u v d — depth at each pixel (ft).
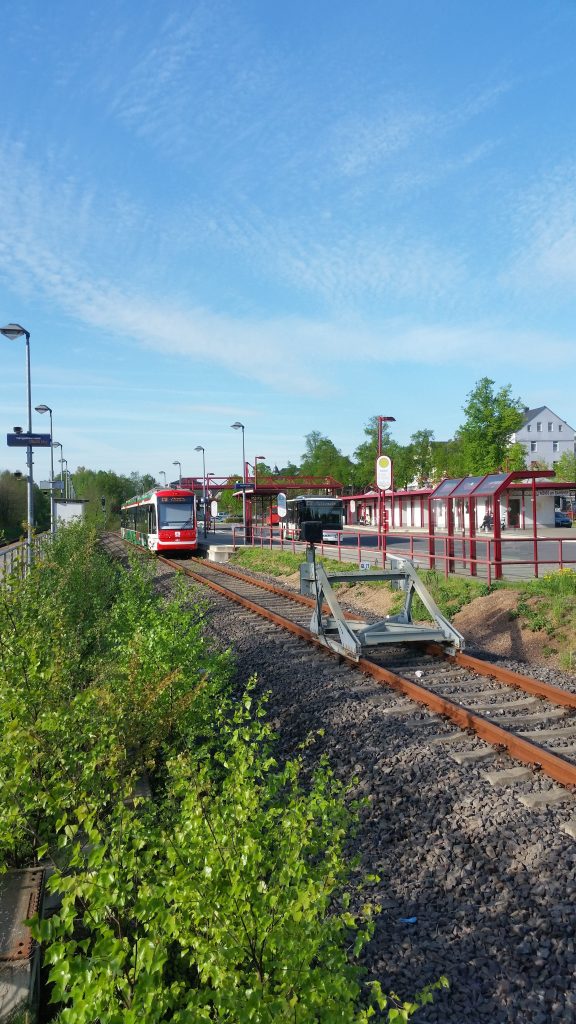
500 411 174.81
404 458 252.42
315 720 26.84
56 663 19.34
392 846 17.84
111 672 23.47
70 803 14.42
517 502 147.64
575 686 31.27
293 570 83.92
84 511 140.97
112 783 15.84
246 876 10.41
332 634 39.73
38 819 15.37
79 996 8.61
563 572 48.01
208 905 10.02
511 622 42.11
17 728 15.02
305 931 9.73
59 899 13.84
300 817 12.03
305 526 136.98
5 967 10.97
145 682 21.84
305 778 22.11
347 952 13.75
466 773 21.43
